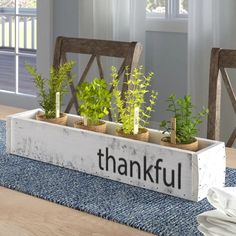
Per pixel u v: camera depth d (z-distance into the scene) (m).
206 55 3.79
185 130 1.73
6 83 5.62
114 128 1.90
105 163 1.77
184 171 1.62
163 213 1.52
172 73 4.20
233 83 3.69
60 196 1.62
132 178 1.72
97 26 4.24
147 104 4.28
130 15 4.12
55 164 1.88
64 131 1.84
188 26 3.83
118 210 1.53
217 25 3.71
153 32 4.23
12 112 2.60
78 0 4.45
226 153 2.07
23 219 1.47
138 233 1.40
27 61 5.64
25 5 4.91
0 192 1.65
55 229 1.42
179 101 1.76
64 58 2.82
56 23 4.62
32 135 1.92
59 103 2.00
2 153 2.00
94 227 1.43
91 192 1.65
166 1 4.15
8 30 5.03
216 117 2.41
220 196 1.32
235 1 3.65
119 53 2.66
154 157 1.67
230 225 1.27
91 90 1.86
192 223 1.46
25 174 1.79
